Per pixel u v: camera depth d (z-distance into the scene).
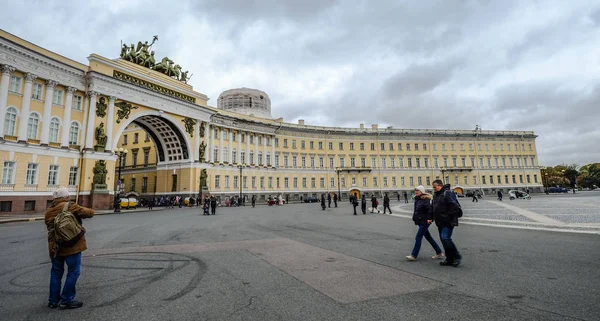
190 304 5.20
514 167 84.62
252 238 12.67
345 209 35.72
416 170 79.50
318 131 74.56
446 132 81.88
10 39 31.67
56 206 5.32
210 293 5.75
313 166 73.19
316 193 72.12
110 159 39.56
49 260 9.05
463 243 10.62
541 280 6.11
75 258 5.23
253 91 78.94
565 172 133.62
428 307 4.84
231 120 61.22
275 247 10.40
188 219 23.69
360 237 12.59
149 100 45.53
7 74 31.34
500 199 47.81
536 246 9.74
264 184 65.56
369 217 23.14
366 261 8.10
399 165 78.94
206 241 12.05
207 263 8.20
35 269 7.93
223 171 58.28
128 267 7.88
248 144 64.25
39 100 34.06
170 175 54.66
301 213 29.09
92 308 5.10
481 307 4.79
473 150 83.00
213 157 57.00
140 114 44.41
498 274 6.62
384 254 9.02
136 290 6.00
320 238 12.41
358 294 5.53
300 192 70.50
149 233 14.95
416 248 8.15
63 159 35.44
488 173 82.69
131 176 62.59
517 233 12.84
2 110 30.81
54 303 5.14
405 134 80.12
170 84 49.47
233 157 61.53
